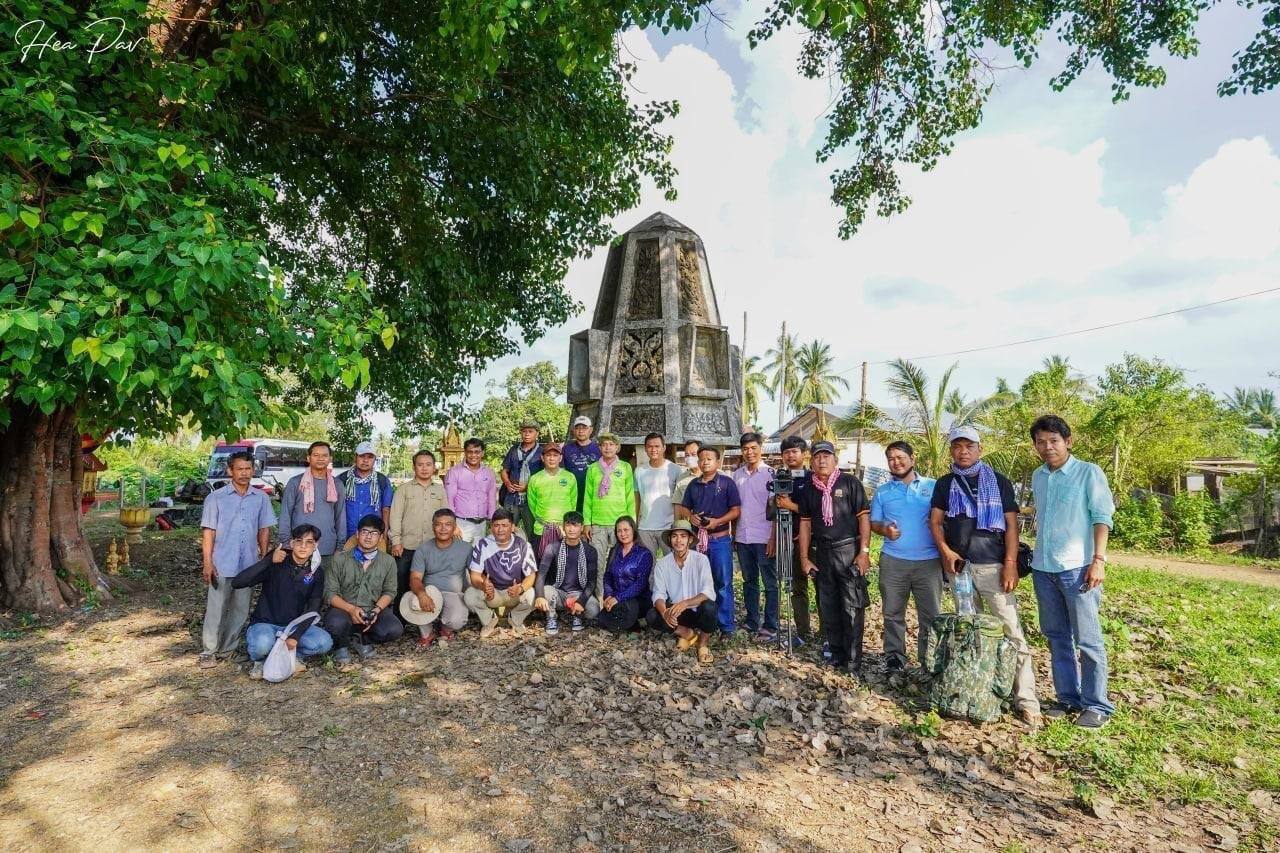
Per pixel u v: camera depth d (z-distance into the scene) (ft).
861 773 12.12
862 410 63.57
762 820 10.50
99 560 31.24
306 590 17.38
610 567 20.67
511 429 134.82
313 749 12.56
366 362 16.62
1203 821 10.78
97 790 11.07
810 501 18.17
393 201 31.17
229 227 19.71
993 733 13.85
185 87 18.15
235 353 15.94
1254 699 15.92
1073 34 31.71
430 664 17.54
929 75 33.88
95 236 15.46
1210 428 72.23
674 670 17.29
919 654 17.19
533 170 27.45
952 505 15.80
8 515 22.93
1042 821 10.71
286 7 20.42
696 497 20.35
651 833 10.07
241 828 10.05
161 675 16.61
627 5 16.76
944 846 9.95
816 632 21.18
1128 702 15.53
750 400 132.16
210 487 69.26
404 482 22.62
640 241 30.45
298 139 26.94
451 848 9.64
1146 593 28.43
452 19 17.93
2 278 13.38
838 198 38.22
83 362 13.88
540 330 37.76
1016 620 15.34
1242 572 43.80
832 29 14.33
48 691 15.53
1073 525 14.40
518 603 20.08
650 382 28.76
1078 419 63.21
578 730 13.60
